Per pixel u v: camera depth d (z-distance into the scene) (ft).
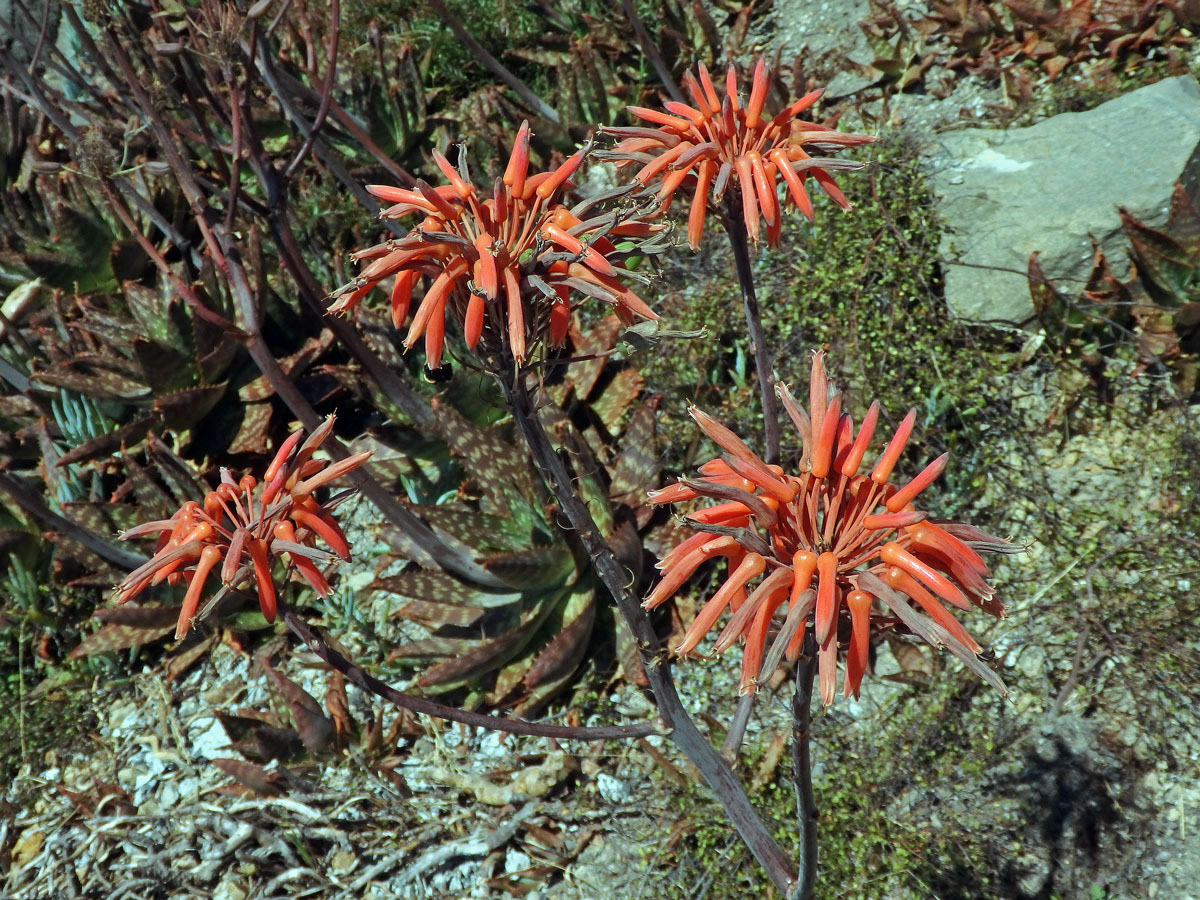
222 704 4.03
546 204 2.38
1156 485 3.51
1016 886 3.12
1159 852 3.09
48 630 4.33
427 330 2.33
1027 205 3.97
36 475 4.83
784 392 2.31
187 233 5.40
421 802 3.53
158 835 3.67
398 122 5.25
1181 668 3.22
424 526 3.84
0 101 6.03
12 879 3.73
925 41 4.97
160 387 4.52
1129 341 3.72
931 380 3.75
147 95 3.16
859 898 3.10
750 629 2.18
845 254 3.98
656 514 3.81
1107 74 4.53
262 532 2.46
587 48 4.98
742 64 5.34
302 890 3.43
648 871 3.25
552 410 3.76
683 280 4.39
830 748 3.30
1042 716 3.27
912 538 2.19
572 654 3.56
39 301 5.25
